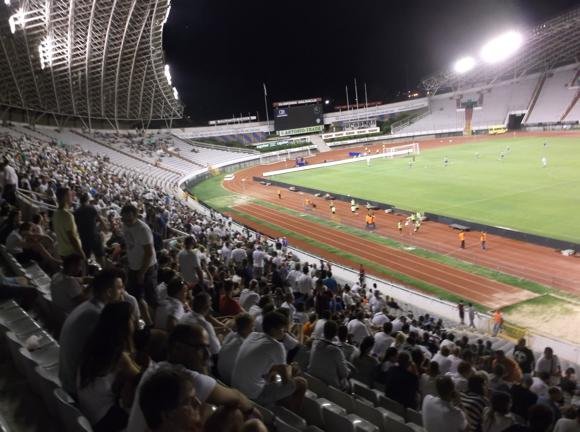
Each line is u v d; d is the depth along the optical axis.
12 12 52.72
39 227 12.13
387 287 28.88
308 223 48.22
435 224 43.38
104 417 5.33
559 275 29.56
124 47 78.38
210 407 4.95
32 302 9.23
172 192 65.25
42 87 72.75
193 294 11.16
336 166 85.62
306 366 9.93
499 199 49.03
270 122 123.94
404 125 124.62
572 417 8.00
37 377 6.31
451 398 6.86
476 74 116.44
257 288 14.52
